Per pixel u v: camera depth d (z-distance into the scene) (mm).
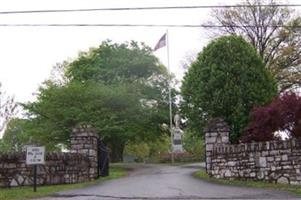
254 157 19250
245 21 39750
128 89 40312
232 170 19969
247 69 26422
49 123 37625
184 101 28547
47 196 15461
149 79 43844
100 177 24141
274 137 20094
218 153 20656
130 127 38438
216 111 26125
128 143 47469
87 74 45094
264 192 15516
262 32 39406
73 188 18047
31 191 17047
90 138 23078
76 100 38281
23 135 43125
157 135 43156
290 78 38875
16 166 19188
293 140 18484
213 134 21250
